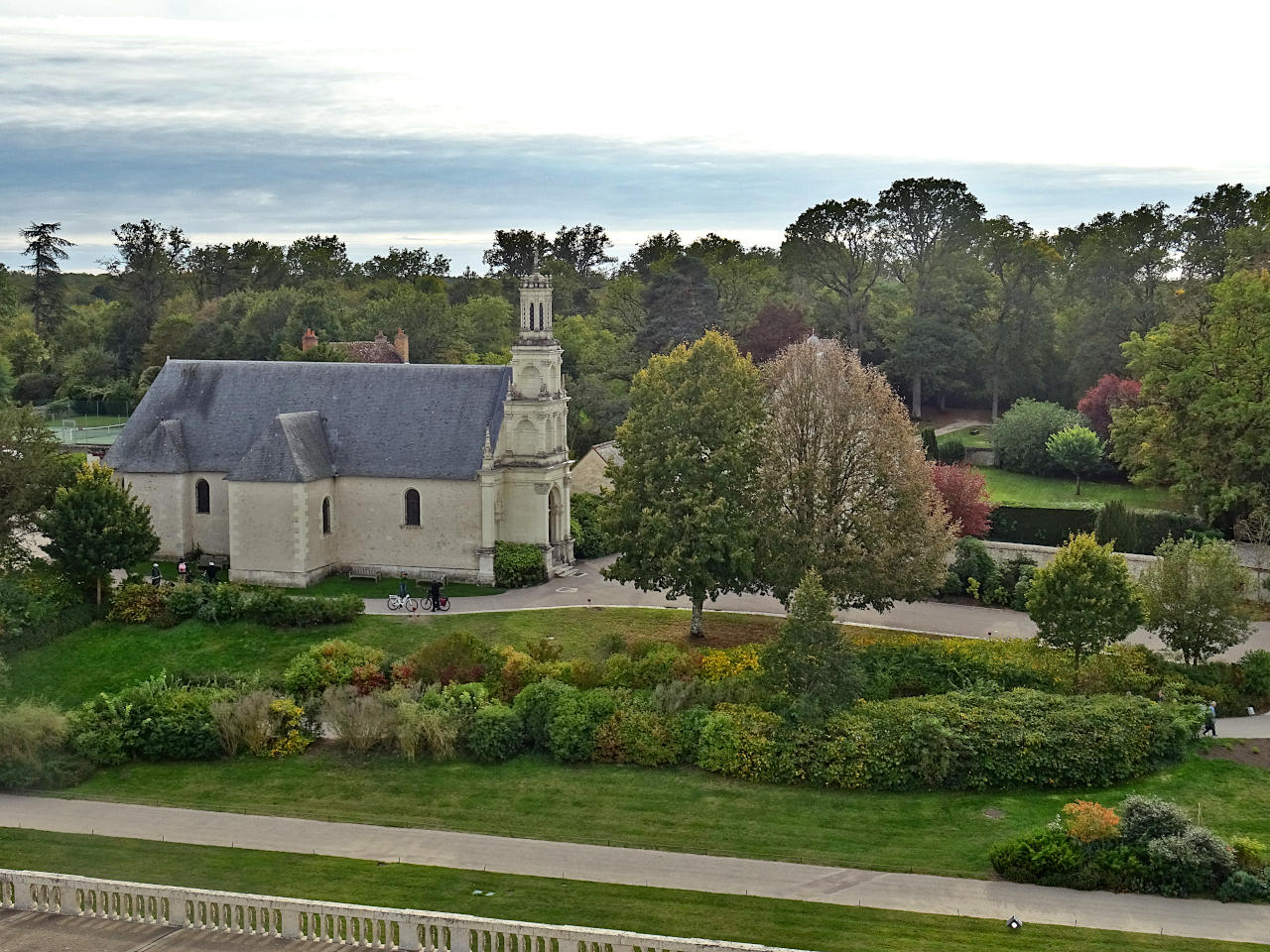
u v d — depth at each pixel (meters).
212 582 74.81
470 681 58.91
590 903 40.91
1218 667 60.84
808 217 146.50
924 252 143.62
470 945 36.06
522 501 80.88
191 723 54.84
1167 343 93.81
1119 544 81.62
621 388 129.38
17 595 69.19
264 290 184.38
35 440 76.00
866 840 46.06
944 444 118.75
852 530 68.81
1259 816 47.50
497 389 81.88
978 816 48.03
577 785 51.22
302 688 60.16
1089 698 54.97
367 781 52.09
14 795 51.12
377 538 81.19
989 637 70.00
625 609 74.19
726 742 52.16
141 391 137.38
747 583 70.69
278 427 78.56
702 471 68.00
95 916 38.22
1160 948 37.97
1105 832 42.94
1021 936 38.69
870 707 53.56
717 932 38.91
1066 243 160.38
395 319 146.25
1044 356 139.12
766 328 132.12
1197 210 136.12
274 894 41.59
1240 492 85.81
